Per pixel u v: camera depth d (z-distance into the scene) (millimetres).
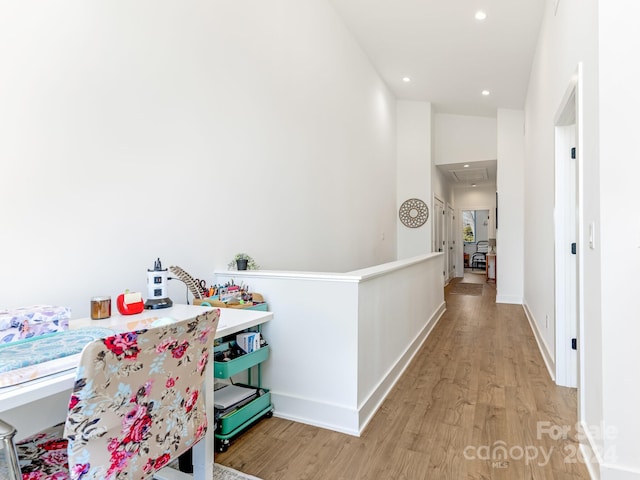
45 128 1627
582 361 1962
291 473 1731
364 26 4613
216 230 2584
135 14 2027
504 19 3934
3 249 1497
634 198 1565
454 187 10914
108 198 1884
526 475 1722
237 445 1965
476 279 10273
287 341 2301
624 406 1563
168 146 2221
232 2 2750
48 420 1595
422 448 1938
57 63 1669
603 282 1600
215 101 2580
